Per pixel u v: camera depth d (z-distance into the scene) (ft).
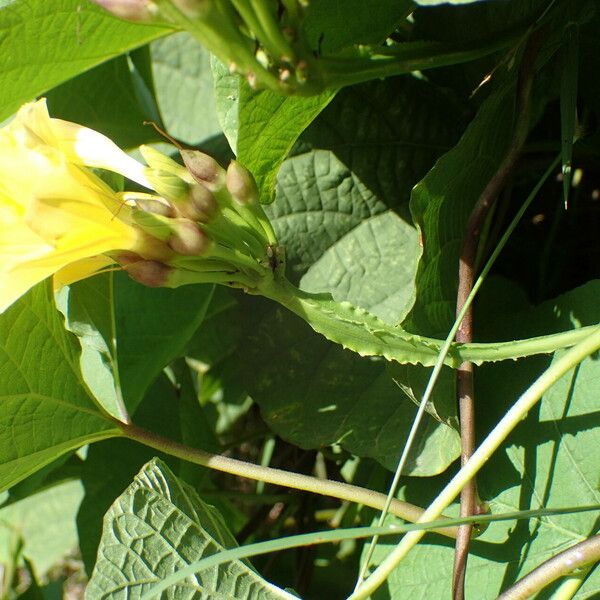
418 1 1.15
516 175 1.32
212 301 1.47
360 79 0.98
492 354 1.05
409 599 1.10
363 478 1.35
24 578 1.97
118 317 1.34
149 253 1.00
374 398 1.19
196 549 1.09
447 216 1.11
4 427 1.09
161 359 1.33
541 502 1.08
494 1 1.18
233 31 0.88
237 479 1.80
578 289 1.12
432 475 1.14
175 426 1.41
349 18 1.06
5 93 1.07
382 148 1.25
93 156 1.01
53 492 1.90
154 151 1.01
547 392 1.10
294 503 1.45
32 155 0.98
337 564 1.48
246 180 1.00
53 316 1.13
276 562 1.47
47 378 1.11
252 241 1.01
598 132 1.25
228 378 1.60
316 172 1.24
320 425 1.20
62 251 0.98
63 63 1.07
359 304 1.21
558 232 1.34
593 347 1.00
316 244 1.24
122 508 1.08
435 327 1.11
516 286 1.20
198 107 1.51
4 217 0.99
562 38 1.12
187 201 0.99
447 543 1.11
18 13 1.00
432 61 1.03
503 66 1.13
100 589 1.05
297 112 1.07
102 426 1.15
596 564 1.03
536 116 1.19
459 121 1.27
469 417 1.08
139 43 1.09
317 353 1.22
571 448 1.07
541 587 0.99
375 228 1.23
